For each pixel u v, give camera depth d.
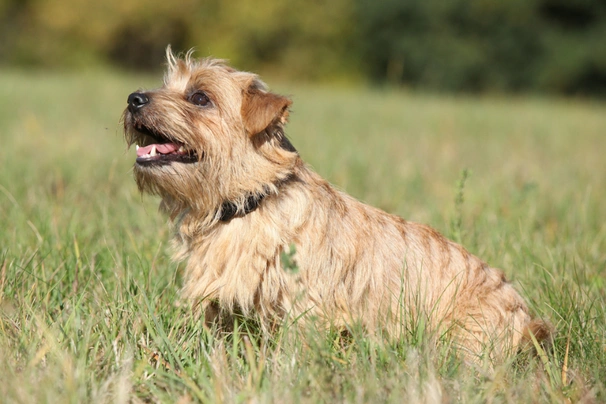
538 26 59.66
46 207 8.13
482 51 59.28
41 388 4.25
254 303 5.57
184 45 58.75
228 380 4.61
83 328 5.20
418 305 5.70
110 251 6.55
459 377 4.74
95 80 33.44
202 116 5.72
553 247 7.88
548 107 34.28
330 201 5.86
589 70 58.66
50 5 57.00
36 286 5.84
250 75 6.09
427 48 59.22
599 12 59.50
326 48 60.41
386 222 6.15
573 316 5.75
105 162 11.86
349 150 14.47
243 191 5.54
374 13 59.84
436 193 11.00
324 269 5.60
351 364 4.82
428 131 20.55
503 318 5.91
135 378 4.63
